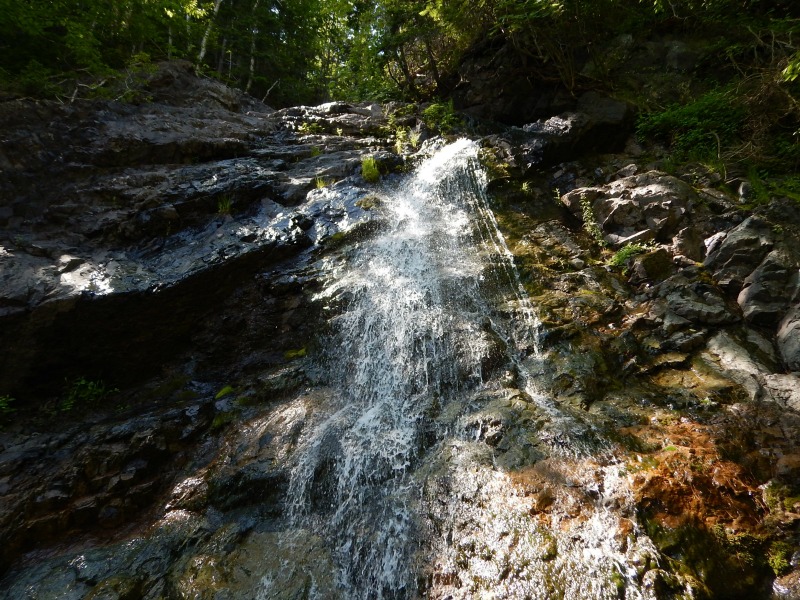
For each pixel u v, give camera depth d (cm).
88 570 394
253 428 520
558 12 957
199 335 654
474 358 537
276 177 870
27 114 759
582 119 930
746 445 403
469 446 439
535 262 682
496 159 911
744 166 734
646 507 343
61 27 1020
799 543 326
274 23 2005
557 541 334
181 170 819
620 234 718
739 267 582
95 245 677
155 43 1301
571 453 404
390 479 435
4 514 423
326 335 629
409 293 642
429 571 351
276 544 404
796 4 924
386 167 950
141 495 467
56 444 502
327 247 743
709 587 298
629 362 518
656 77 1028
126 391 609
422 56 1495
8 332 528
